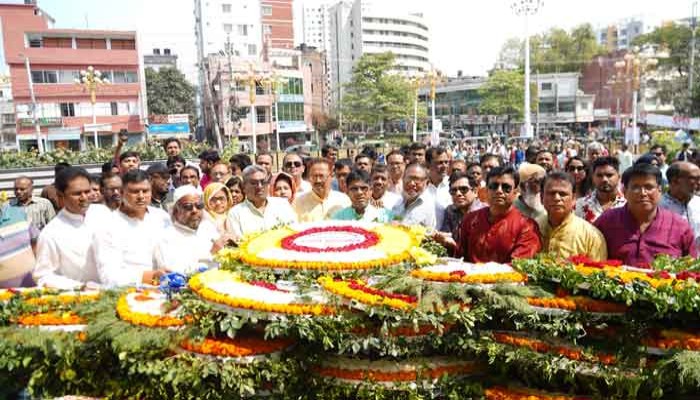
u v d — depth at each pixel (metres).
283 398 3.52
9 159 17.88
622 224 4.37
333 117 60.06
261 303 3.42
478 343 3.45
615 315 3.28
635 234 4.29
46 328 3.86
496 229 4.36
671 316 3.24
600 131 56.06
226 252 4.42
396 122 67.06
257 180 5.83
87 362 3.72
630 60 38.97
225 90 50.31
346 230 4.75
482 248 4.41
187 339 3.54
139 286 4.40
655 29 66.12
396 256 3.96
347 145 46.22
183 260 5.04
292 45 72.81
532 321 3.37
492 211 4.41
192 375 3.41
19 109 41.47
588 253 4.23
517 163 24.36
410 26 99.69
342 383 3.51
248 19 68.88
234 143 24.64
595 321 3.32
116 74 44.00
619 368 3.21
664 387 3.24
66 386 3.74
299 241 4.43
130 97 44.53
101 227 4.82
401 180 7.95
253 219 5.86
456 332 3.50
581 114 63.69
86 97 43.12
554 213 4.33
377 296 3.38
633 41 68.31
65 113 42.69
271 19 71.44
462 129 68.12
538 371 3.41
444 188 7.62
